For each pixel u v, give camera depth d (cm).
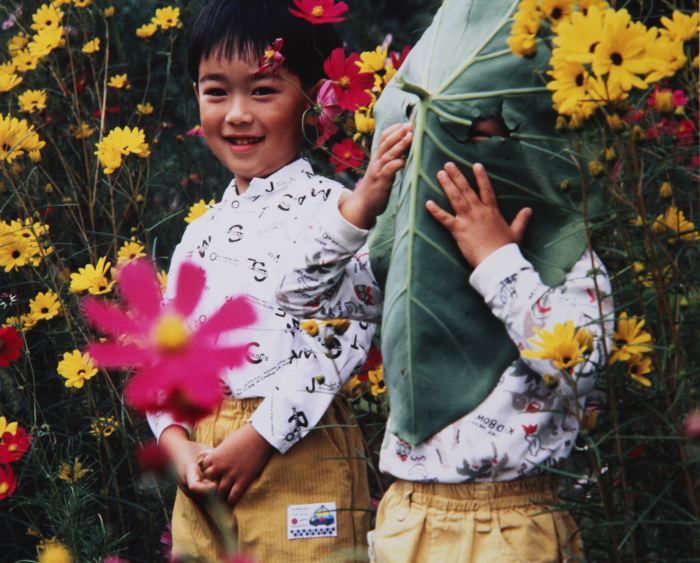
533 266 150
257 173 209
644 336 145
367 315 176
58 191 282
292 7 211
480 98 152
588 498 166
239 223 207
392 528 158
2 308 266
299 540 192
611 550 159
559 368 134
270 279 199
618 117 133
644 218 142
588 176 149
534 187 151
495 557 148
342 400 206
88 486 239
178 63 323
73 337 240
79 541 214
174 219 300
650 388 161
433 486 155
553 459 150
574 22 132
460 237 151
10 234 245
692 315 153
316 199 204
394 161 157
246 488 192
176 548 203
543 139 150
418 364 155
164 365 95
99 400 257
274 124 206
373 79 201
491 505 150
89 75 315
